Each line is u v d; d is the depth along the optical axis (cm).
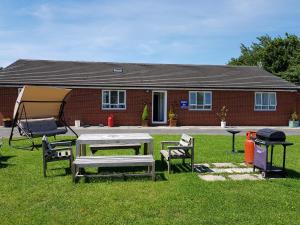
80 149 1059
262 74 3128
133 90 2684
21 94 1523
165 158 1027
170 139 1744
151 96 2702
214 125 2773
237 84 2802
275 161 1175
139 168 1033
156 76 2866
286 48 5172
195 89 2727
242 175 971
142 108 2697
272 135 936
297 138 1880
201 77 2912
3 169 1011
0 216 630
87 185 838
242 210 670
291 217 638
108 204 696
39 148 1422
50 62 2989
